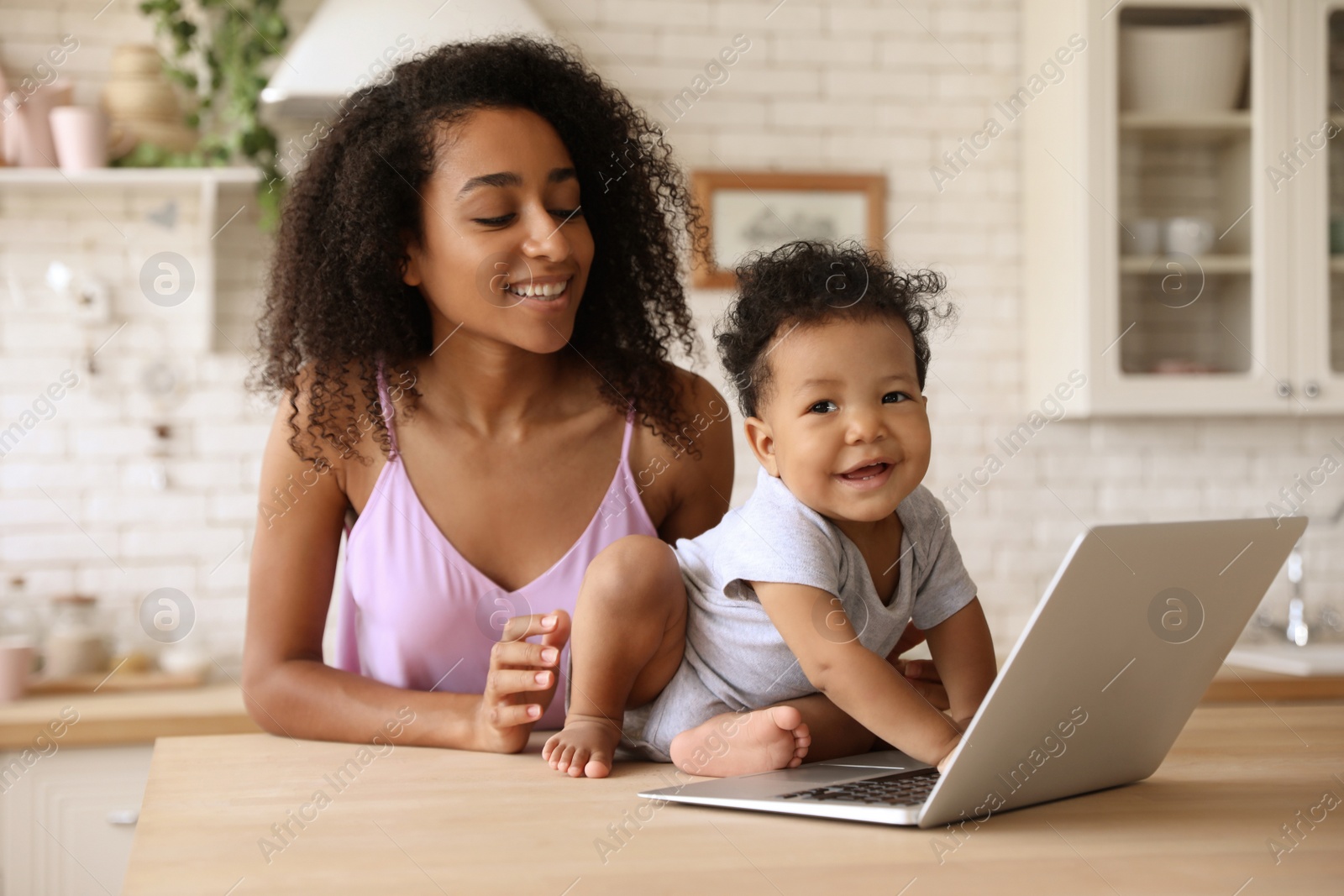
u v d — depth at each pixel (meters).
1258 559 0.87
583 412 1.36
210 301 2.75
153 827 0.78
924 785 0.88
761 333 1.12
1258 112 2.87
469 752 1.09
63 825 2.20
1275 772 0.96
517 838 0.75
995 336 3.08
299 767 1.01
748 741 0.97
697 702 1.08
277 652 1.25
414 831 0.77
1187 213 2.86
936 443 3.05
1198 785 0.91
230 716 2.26
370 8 2.45
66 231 2.74
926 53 3.06
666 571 1.06
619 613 1.04
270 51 2.74
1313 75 2.87
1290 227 2.88
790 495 1.10
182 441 2.77
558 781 0.95
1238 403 2.86
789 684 1.08
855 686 0.98
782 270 1.13
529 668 1.08
